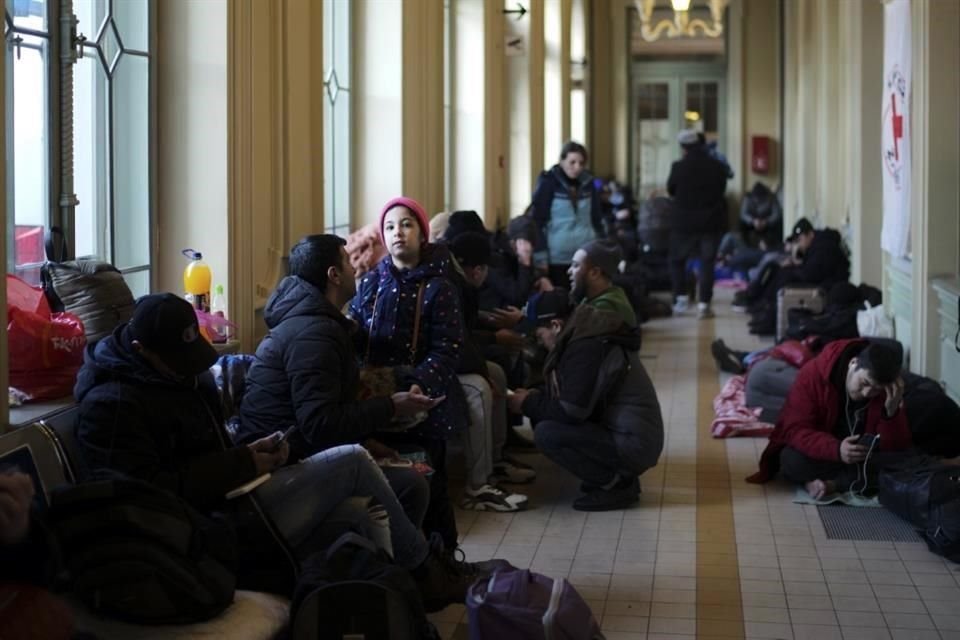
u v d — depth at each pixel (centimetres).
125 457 346
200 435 369
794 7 1644
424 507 442
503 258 721
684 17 1819
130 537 318
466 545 510
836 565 481
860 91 952
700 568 480
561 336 566
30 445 340
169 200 495
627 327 566
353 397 440
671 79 1848
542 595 350
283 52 551
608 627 420
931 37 694
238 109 501
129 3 471
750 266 1587
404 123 747
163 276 498
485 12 988
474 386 557
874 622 423
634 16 1845
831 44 1225
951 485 492
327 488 386
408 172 759
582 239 899
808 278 1025
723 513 553
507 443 673
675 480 612
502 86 1100
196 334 359
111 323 406
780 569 478
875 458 558
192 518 332
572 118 1714
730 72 1819
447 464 630
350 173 740
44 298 392
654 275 1460
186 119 492
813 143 1443
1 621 280
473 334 621
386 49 738
